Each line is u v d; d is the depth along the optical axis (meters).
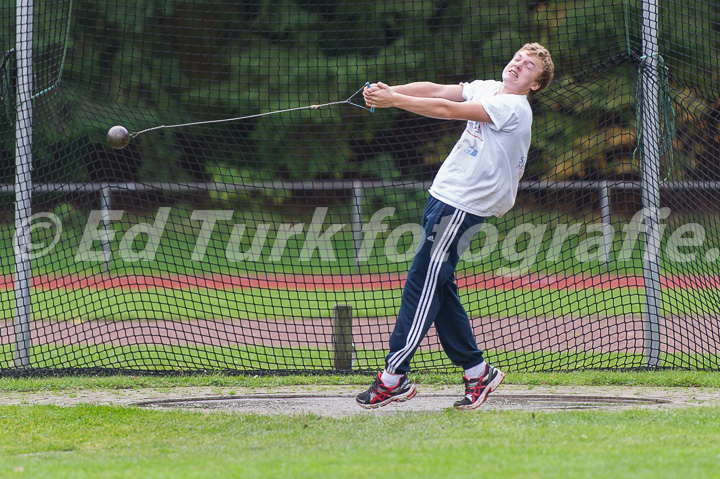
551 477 12.02
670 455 13.29
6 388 23.55
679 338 29.84
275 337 33.25
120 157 66.56
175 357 28.72
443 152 70.00
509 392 22.19
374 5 70.25
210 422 18.19
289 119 72.69
